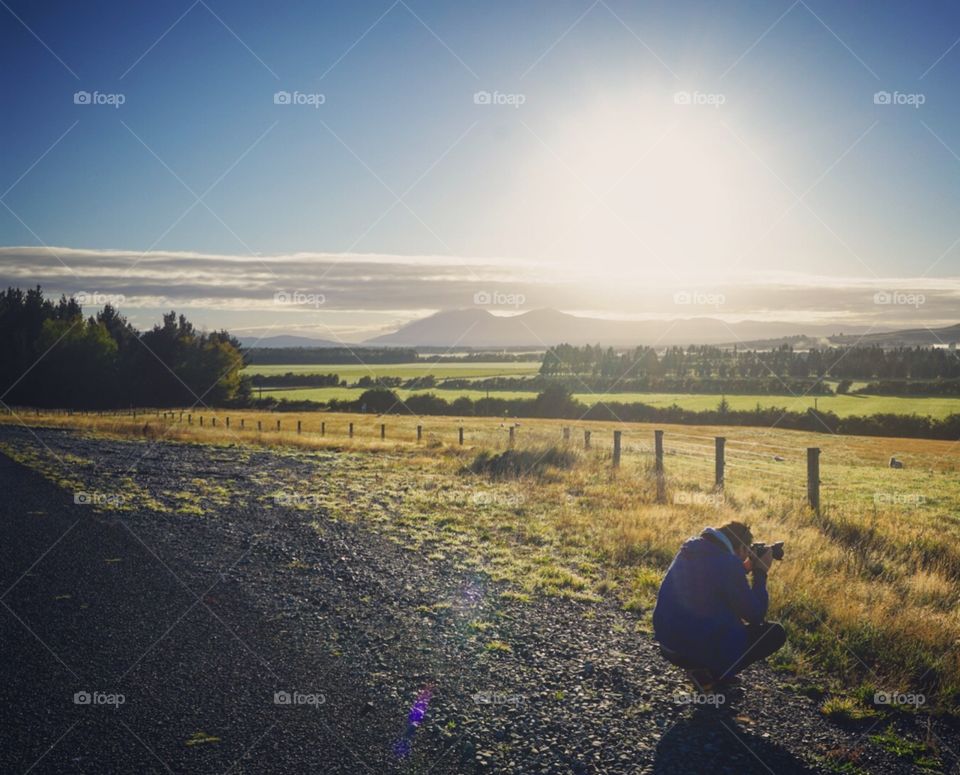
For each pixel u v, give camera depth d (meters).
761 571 5.41
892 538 10.80
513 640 6.36
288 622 6.77
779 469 26.58
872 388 87.56
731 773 4.18
